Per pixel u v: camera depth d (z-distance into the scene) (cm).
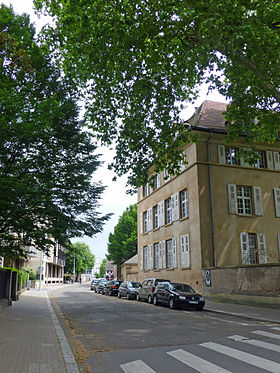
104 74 1520
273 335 916
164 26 1339
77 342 862
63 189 1573
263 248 2439
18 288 2534
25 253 1567
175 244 2717
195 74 1625
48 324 1128
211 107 2862
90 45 1390
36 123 1372
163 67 1627
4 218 1417
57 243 1600
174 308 1769
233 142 2559
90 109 1727
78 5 1320
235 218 2428
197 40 1412
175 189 2786
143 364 622
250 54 1349
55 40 1555
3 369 551
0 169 1321
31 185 1431
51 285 6184
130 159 1811
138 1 1321
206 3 1280
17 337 855
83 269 10531
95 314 1521
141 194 3728
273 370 567
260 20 1309
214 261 2298
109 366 620
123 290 2734
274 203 2573
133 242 5953
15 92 1402
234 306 1814
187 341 838
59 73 1684
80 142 1652
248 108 1670
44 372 539
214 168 2469
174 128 1766
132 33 1320
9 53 1209
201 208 2372
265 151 2655
